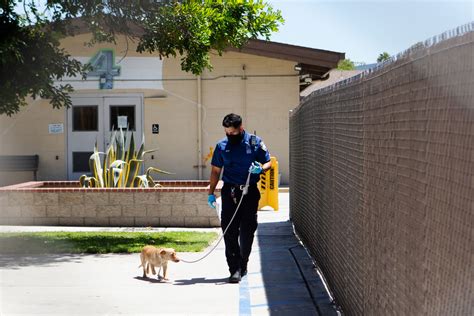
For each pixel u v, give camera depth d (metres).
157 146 21.03
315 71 21.27
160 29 11.59
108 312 6.49
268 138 20.95
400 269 4.11
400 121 4.12
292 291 7.48
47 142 21.06
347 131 6.27
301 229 11.14
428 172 3.47
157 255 8.03
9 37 10.61
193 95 21.00
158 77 20.98
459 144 2.95
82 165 21.09
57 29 11.48
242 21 12.23
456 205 3.00
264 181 16.02
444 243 3.19
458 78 2.96
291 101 20.88
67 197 13.34
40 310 6.55
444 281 3.18
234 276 7.95
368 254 5.17
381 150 4.71
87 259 9.54
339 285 6.62
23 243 10.77
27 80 11.10
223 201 8.15
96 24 11.93
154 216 13.26
